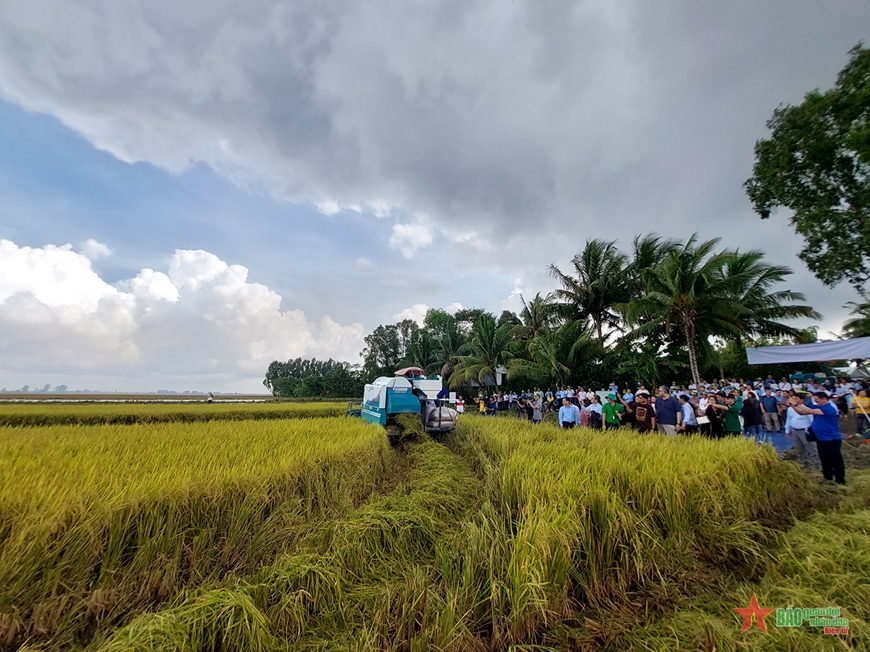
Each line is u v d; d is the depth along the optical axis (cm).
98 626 297
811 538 428
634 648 285
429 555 428
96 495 368
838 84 1348
